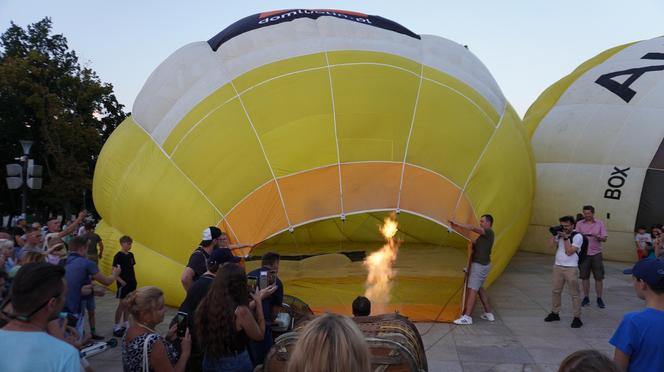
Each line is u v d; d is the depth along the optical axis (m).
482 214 8.32
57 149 31.30
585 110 16.02
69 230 8.04
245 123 8.55
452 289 8.99
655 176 14.22
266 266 4.87
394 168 8.14
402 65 9.55
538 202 16.11
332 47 9.77
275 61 9.48
